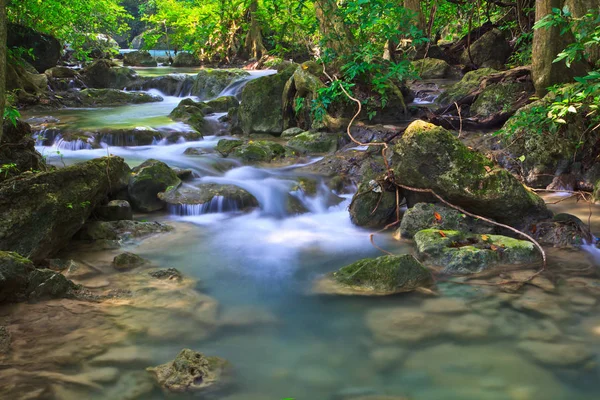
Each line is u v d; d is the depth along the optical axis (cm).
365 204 569
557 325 348
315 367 306
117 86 1666
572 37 756
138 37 3953
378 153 732
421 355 318
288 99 966
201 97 1538
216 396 278
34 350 315
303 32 1448
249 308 381
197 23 2517
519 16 1336
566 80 767
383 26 982
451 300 386
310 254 491
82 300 382
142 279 424
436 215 511
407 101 1093
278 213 618
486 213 504
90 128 946
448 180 498
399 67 905
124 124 1012
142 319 358
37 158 579
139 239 523
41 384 281
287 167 748
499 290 399
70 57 2228
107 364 303
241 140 864
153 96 1479
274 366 307
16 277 369
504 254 447
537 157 675
